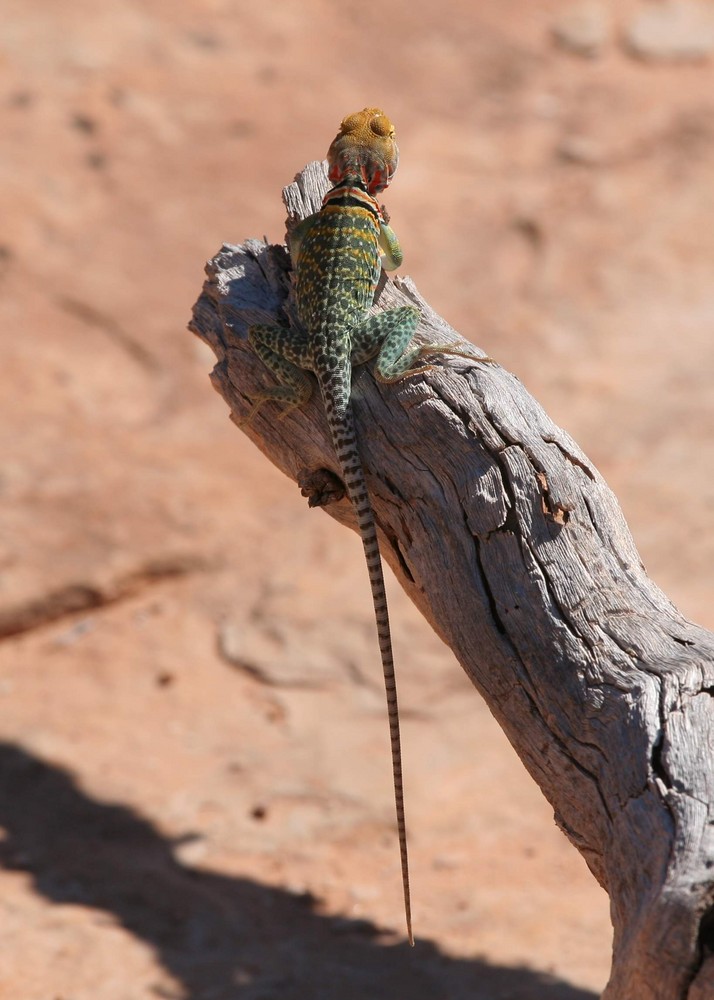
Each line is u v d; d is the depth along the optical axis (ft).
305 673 41.37
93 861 33.45
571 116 79.46
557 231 67.97
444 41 86.43
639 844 16.33
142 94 76.13
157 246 65.05
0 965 28.73
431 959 29.53
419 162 74.18
